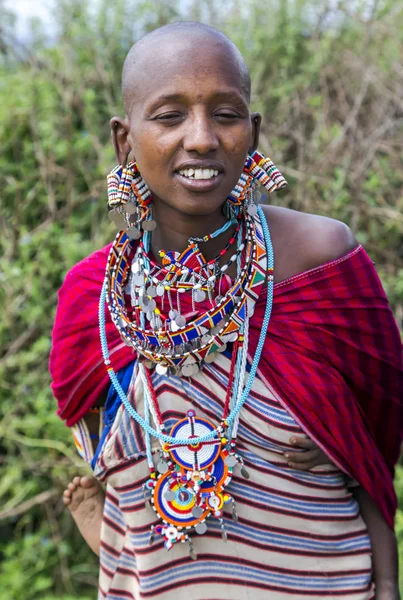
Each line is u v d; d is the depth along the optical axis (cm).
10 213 398
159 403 168
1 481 377
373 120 385
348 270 172
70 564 377
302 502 173
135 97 155
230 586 171
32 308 373
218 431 165
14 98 393
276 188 163
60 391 188
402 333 367
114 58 405
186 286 165
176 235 166
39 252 382
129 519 174
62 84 393
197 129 148
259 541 171
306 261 171
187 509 167
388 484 183
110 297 171
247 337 166
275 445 170
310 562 173
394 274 377
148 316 167
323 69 388
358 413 177
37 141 388
